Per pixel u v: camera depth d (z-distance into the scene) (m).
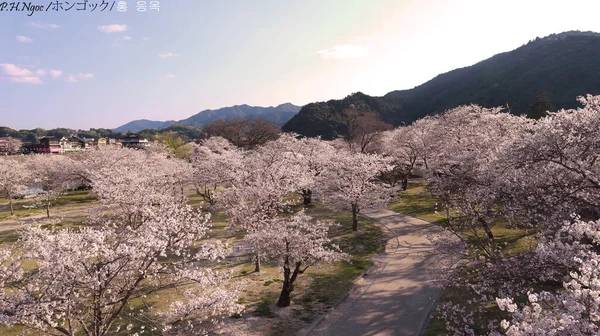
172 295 20.36
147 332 16.56
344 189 35.56
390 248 29.03
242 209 25.38
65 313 11.62
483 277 15.61
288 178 34.44
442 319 17.20
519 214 17.25
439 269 20.16
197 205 46.47
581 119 15.87
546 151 15.10
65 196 56.31
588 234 10.30
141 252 11.88
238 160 43.59
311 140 60.53
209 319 17.88
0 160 52.53
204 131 114.69
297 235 19.27
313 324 17.52
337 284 22.41
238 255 27.86
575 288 8.26
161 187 36.22
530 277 12.84
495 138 27.72
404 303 19.38
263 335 16.56
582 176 15.87
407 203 44.44
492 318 16.22
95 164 49.56
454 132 38.28
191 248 29.11
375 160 39.47
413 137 50.97
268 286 22.22
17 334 15.80
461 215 21.12
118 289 13.63
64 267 10.74
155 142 78.19
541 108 60.56
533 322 8.05
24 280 11.57
